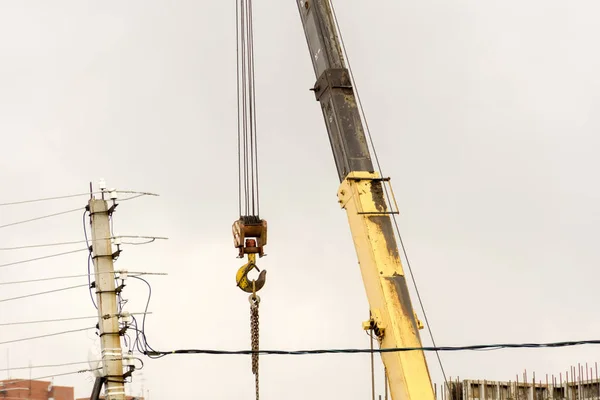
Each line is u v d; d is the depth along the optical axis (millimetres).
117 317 26875
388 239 25781
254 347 27531
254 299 28078
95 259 27328
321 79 28219
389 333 24766
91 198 28000
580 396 42938
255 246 28672
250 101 31078
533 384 43812
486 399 43531
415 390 24047
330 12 28750
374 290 25406
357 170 26828
